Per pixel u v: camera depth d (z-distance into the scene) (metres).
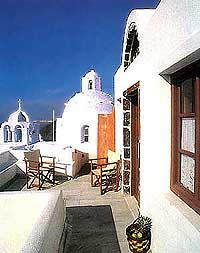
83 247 4.95
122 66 8.10
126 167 8.09
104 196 7.96
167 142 4.41
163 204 4.09
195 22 2.94
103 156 11.78
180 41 3.36
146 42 5.04
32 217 4.37
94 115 15.31
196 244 2.95
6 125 20.36
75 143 15.32
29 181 9.96
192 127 3.78
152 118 4.64
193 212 3.48
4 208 4.43
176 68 3.79
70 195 8.13
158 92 4.36
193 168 3.75
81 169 12.00
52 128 23.30
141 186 5.57
